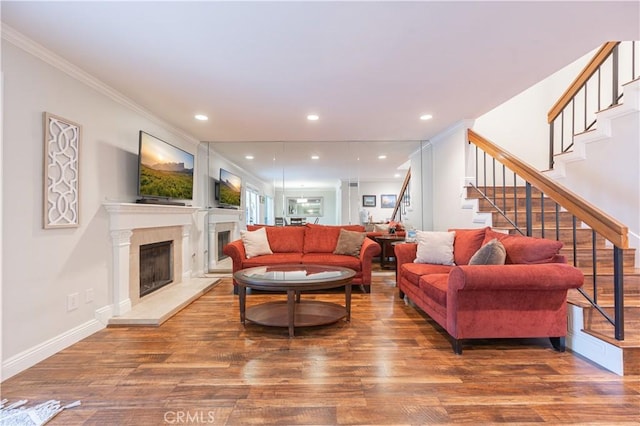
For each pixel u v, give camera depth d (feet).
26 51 6.87
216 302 11.85
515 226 10.46
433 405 5.47
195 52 7.47
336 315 9.52
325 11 5.95
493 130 15.79
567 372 6.56
